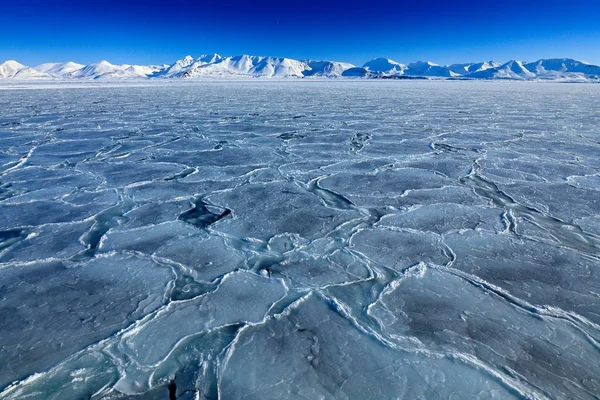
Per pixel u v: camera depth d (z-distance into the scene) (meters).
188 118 11.15
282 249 3.15
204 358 1.96
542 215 3.80
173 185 4.80
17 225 3.55
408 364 1.90
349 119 11.07
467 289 2.55
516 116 11.69
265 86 37.28
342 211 3.96
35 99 17.78
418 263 2.88
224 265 2.89
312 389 1.75
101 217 3.78
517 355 1.96
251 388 1.76
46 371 1.86
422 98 19.97
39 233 3.39
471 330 2.15
